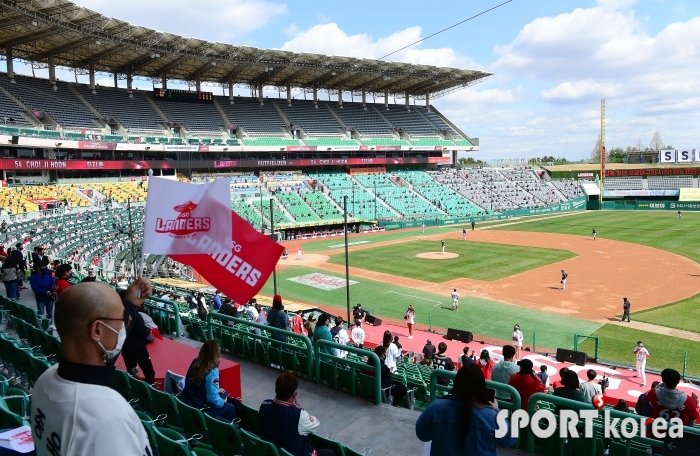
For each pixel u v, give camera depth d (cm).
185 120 7656
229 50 6700
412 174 9625
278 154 8606
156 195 782
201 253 789
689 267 4191
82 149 6344
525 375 776
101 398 253
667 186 9706
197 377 710
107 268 3341
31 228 3969
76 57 6500
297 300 3453
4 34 5259
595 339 2344
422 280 4000
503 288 3672
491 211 8781
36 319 1212
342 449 618
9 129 5128
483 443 426
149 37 5888
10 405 596
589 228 6856
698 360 2205
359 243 6212
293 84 9188
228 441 620
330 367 941
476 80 9588
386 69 8519
